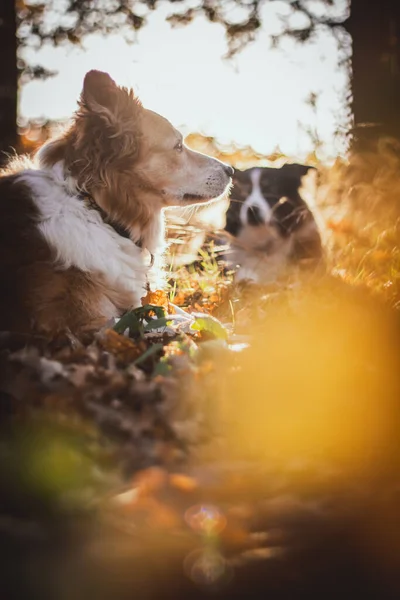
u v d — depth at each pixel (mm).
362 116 9102
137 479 2658
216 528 2398
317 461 2941
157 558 2320
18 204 4684
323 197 8758
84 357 3695
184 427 3064
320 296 5402
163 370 3547
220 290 6465
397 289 5414
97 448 2781
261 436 3139
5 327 4383
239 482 2705
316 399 3412
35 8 10141
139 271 5121
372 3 8969
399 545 2400
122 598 2201
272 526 2479
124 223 5074
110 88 4902
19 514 2521
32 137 10422
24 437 2820
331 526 2473
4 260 4504
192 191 5320
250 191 8492
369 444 3078
